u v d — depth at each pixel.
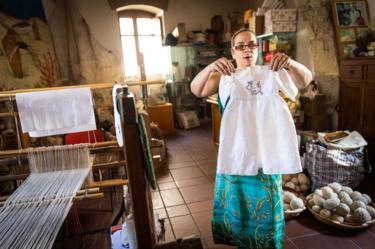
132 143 0.92
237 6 5.66
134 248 1.36
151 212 1.18
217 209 1.45
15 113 1.55
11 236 1.09
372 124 2.59
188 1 5.39
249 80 1.21
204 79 1.28
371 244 1.73
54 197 1.28
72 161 1.49
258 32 3.79
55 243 1.95
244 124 1.22
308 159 2.46
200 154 3.76
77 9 4.38
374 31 2.94
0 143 2.64
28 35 3.50
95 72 4.61
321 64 3.29
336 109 3.19
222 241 1.52
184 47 5.45
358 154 2.29
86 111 1.45
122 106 0.90
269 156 1.21
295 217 2.04
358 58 2.70
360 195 2.03
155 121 4.93
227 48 5.59
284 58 1.15
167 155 3.77
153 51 5.48
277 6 3.76
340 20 3.02
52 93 1.39
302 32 3.55
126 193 1.70
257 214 1.28
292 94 1.20
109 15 4.72
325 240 1.79
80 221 2.24
